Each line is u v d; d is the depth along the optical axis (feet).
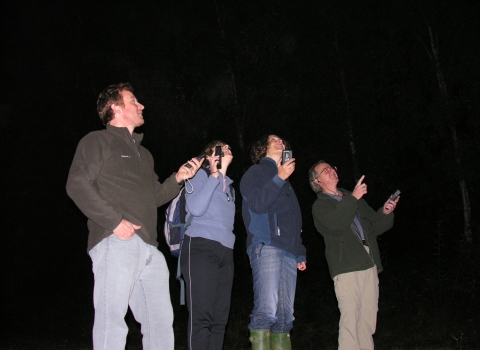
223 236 13.14
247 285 40.09
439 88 49.39
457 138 48.16
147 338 11.22
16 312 48.91
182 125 50.24
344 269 14.82
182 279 13.28
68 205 58.18
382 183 48.75
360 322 14.94
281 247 13.97
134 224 10.61
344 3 50.55
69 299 52.70
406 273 39.73
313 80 50.39
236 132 49.26
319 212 15.44
